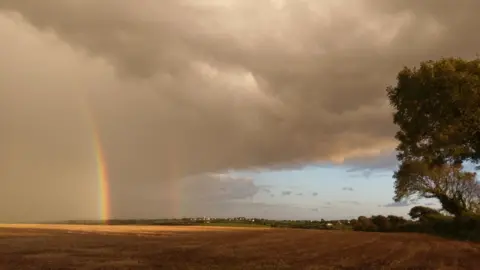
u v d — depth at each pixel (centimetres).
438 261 2625
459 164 4991
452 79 4150
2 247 3484
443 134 4356
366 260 2703
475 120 4259
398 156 5575
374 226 7988
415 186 6750
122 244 3938
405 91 4600
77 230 7481
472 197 6731
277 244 4103
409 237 5312
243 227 10400
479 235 5091
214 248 3544
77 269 2183
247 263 2508
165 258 2734
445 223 6644
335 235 5888
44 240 4453
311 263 2523
